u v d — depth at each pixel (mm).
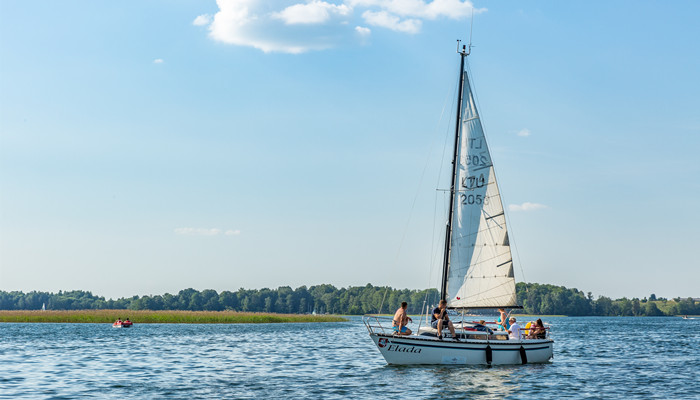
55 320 114875
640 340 76750
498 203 39562
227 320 127812
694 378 35094
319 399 27188
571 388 30609
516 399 27562
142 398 27344
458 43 40344
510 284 38875
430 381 32094
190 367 39312
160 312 134750
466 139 40219
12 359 43719
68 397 27469
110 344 59031
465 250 39781
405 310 36906
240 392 29078
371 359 44844
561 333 101250
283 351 52219
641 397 28422
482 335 38156
